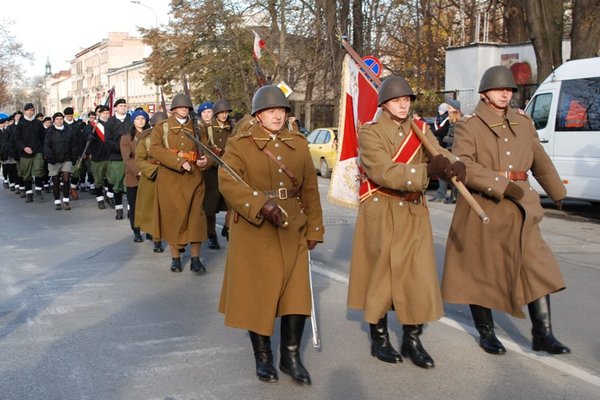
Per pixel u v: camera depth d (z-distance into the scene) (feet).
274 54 102.73
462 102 79.77
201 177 26.13
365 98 18.35
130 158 32.86
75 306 21.34
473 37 110.11
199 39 116.88
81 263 27.91
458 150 16.22
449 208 43.29
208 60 114.52
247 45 114.21
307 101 109.40
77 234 35.42
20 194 56.24
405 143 15.38
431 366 15.47
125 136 33.17
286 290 14.87
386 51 119.65
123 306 21.31
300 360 15.56
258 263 14.74
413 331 15.79
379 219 15.40
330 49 96.22
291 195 15.06
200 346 17.44
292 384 14.79
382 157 14.92
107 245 32.09
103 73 273.54
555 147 41.55
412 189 14.48
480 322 16.67
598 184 39.37
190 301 21.90
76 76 332.19
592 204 46.21
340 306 21.02
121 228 37.45
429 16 111.86
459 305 20.81
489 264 16.17
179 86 126.62
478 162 16.24
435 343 17.22
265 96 14.80
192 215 25.81
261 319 14.60
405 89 15.15
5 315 20.40
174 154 25.32
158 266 27.35
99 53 281.54
